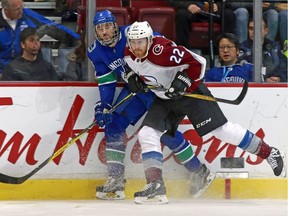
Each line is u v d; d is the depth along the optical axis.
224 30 20.08
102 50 17.38
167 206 16.38
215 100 16.95
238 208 16.19
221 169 18.62
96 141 18.25
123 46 17.31
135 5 20.06
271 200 18.31
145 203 16.67
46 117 18.11
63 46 18.56
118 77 18.31
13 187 17.95
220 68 19.33
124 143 17.97
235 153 18.64
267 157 17.31
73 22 18.62
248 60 19.31
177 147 17.83
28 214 15.19
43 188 18.08
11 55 18.33
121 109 17.78
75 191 18.17
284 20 19.59
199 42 20.20
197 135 18.56
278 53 19.58
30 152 18.06
